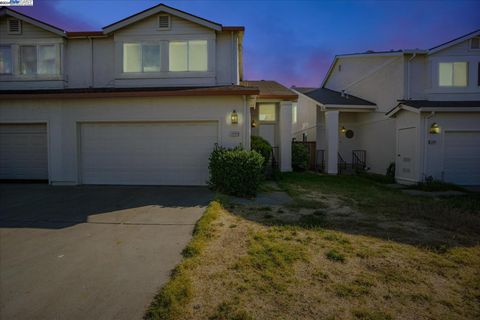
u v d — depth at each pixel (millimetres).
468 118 9914
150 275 3193
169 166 9109
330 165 13391
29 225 5039
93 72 10602
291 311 2490
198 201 6844
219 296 2713
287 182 10305
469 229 4797
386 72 12930
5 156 9742
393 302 2631
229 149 8289
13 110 9328
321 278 3059
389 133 12750
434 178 9906
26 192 8031
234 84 10312
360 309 2516
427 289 2859
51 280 3098
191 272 3184
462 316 2438
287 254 3650
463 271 3250
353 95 16094
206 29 10141
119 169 9211
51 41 10391
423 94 11578
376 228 4816
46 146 9664
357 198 7508
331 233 4492
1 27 10391
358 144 15977
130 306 2609
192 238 4355
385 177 11523
